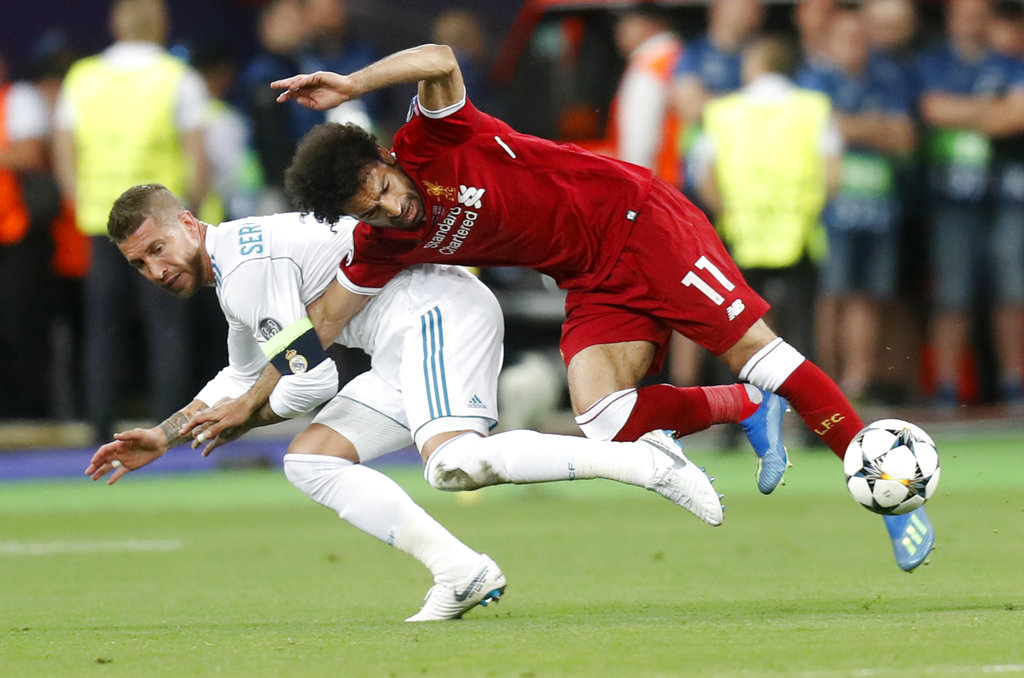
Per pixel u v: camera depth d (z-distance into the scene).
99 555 31.02
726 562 27.69
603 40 52.47
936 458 20.67
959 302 53.97
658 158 49.88
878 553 28.38
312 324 21.61
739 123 48.03
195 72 49.72
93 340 47.44
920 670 15.90
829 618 19.89
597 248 21.75
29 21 61.69
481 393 21.53
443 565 21.08
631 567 27.38
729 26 49.41
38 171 51.38
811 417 21.83
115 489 46.81
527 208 21.38
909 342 55.59
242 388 22.50
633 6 51.88
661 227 21.62
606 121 52.12
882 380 55.41
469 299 21.91
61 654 18.70
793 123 47.88
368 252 21.52
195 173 46.91
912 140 52.94
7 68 61.50
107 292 46.97
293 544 32.72
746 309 21.73
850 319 53.75
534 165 21.41
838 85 52.31
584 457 20.36
